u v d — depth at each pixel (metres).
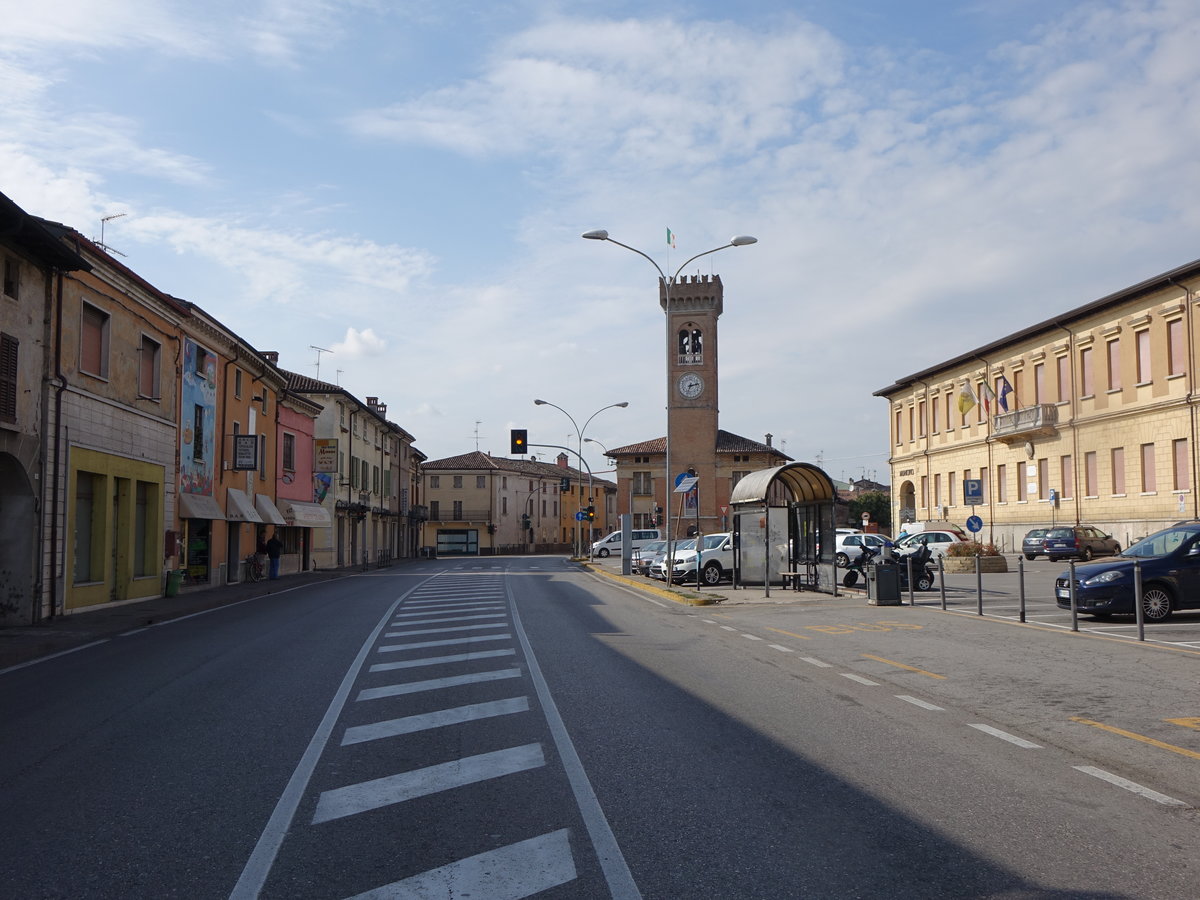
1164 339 41.53
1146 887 4.59
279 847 5.29
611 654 13.63
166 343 27.61
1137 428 43.19
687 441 80.31
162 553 27.05
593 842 5.32
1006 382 53.78
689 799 6.16
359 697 10.12
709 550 33.44
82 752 7.66
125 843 5.37
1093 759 7.19
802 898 4.49
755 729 8.33
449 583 35.78
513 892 4.61
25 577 19.27
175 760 7.35
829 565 25.80
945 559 36.03
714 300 80.69
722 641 15.29
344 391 54.91
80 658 14.25
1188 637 14.55
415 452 88.69
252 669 12.38
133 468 25.03
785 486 28.61
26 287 19.25
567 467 141.00
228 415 34.22
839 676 11.41
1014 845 5.21
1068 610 19.66
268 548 39.41
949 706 9.38
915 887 4.61
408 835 5.49
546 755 7.41
